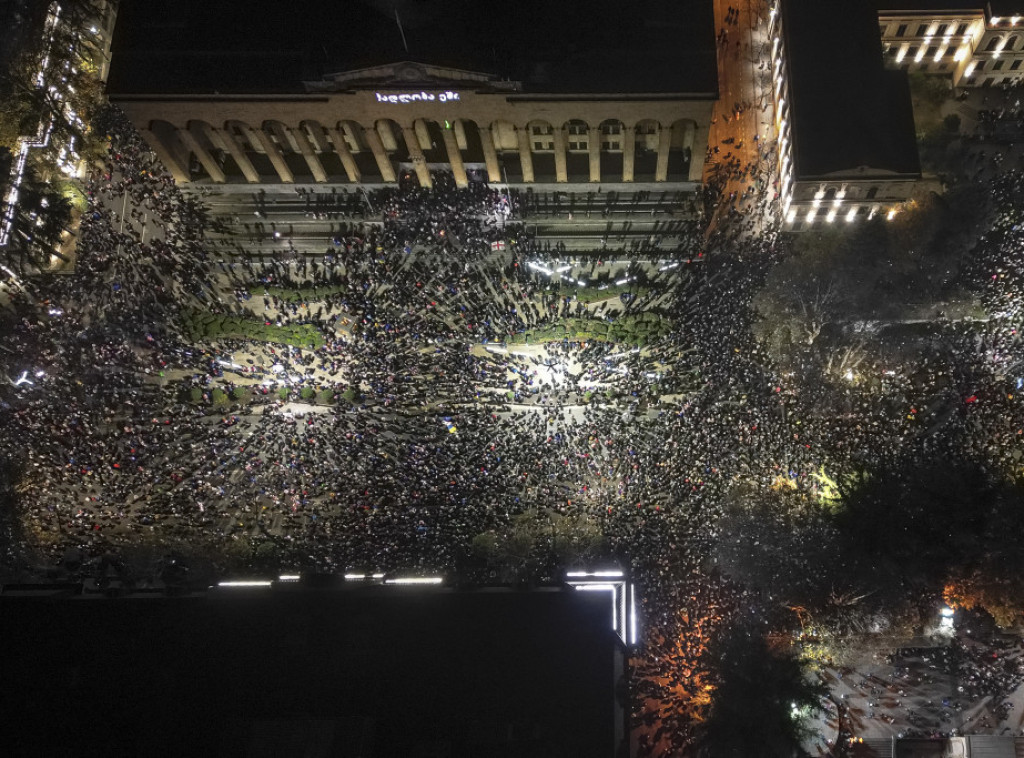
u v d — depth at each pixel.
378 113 72.00
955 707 61.53
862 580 61.97
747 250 77.31
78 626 52.06
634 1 70.00
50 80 83.88
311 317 76.12
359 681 50.50
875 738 60.47
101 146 84.06
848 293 73.88
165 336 75.25
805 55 74.56
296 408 74.12
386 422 70.19
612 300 77.69
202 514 68.19
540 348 75.12
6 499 68.62
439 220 79.88
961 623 62.31
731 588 64.00
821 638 62.66
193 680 50.84
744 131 83.44
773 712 55.12
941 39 79.38
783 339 72.62
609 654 50.69
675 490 67.38
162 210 81.88
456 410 70.81
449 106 70.81
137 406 71.31
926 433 66.88
